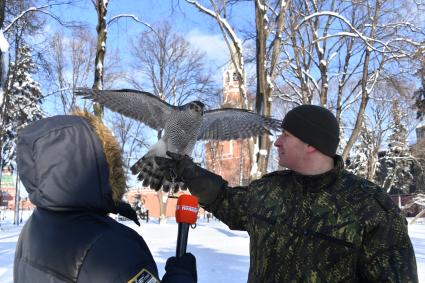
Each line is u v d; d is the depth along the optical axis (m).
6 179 54.53
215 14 14.65
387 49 18.08
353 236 2.50
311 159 2.67
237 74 14.88
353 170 43.72
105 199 1.94
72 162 1.87
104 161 1.94
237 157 46.94
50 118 2.00
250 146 13.52
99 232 1.84
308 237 2.57
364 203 2.55
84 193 1.87
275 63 13.98
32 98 31.64
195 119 4.14
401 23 19.36
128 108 4.38
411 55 18.20
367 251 2.50
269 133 4.87
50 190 1.84
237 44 14.64
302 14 19.20
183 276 2.06
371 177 35.59
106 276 1.75
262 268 2.70
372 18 19.45
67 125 1.91
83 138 1.91
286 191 2.77
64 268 1.78
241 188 3.18
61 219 1.87
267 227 2.72
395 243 2.49
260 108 13.60
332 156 2.71
